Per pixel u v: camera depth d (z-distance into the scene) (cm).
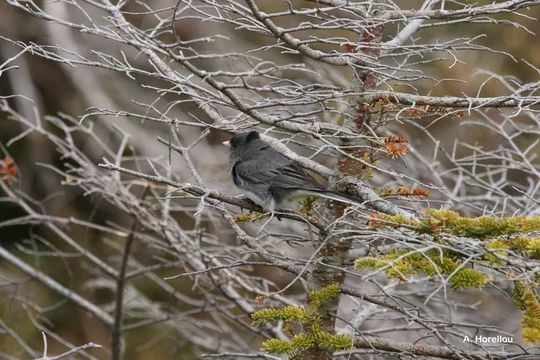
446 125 1563
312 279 778
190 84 715
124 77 1903
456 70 1633
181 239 1091
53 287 1160
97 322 1820
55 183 1942
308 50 718
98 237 1903
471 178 1180
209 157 1577
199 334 1322
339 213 784
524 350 743
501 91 1628
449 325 823
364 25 725
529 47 1714
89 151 1844
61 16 1831
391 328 915
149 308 1517
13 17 1948
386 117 784
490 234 662
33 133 1925
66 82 1994
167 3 1748
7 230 1928
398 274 618
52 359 683
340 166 785
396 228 661
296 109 1133
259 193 919
